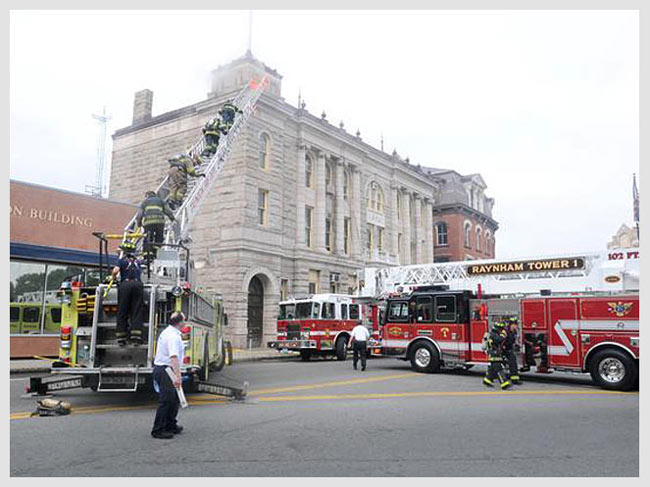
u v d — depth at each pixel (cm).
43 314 1839
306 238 3170
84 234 1972
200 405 953
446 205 4941
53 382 964
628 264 1364
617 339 1255
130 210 2144
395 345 1694
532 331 1405
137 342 909
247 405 950
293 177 3088
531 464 582
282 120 3030
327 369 1694
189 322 975
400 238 4125
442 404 977
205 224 2802
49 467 554
